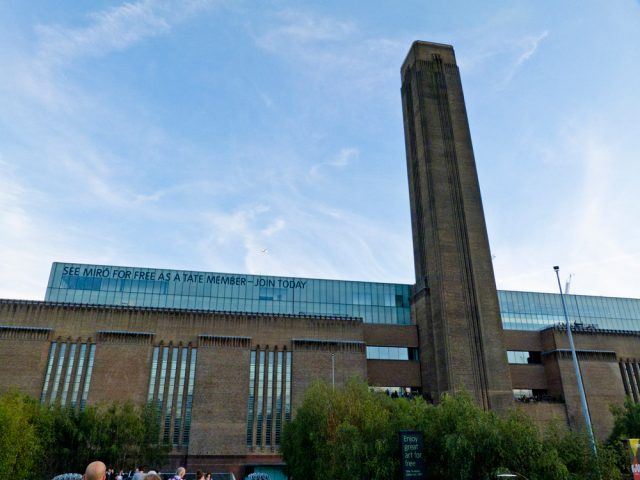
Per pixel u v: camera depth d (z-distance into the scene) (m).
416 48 106.69
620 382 90.81
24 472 48.59
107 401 71.88
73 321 75.69
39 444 53.44
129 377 73.94
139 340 76.19
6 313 74.12
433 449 36.19
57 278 91.81
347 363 82.44
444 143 99.06
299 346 81.62
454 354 83.31
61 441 57.84
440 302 87.00
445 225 92.38
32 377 71.19
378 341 89.62
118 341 75.56
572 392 87.94
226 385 76.44
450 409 37.62
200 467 71.44
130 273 95.19
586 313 114.75
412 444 34.97
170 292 95.31
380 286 102.25
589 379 89.50
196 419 73.69
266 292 98.81
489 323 87.19
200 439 72.75
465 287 88.62
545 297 114.00
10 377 70.62
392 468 35.91
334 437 46.53
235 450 73.06
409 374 88.62
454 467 33.78
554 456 32.53
